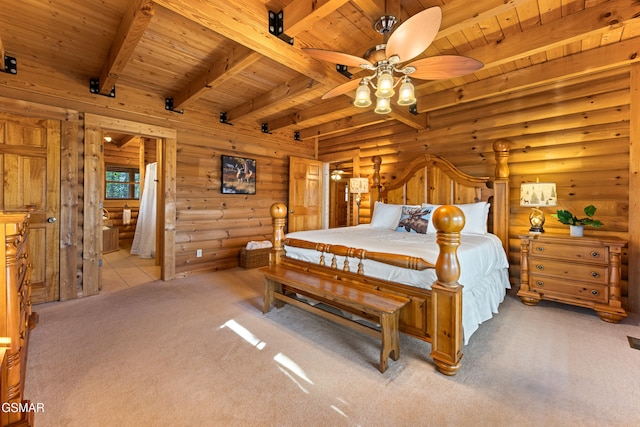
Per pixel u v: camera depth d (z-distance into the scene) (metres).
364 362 1.89
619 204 2.82
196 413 1.42
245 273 4.20
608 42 2.57
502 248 3.20
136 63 2.97
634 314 2.63
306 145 5.67
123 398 1.52
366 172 5.03
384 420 1.39
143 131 3.55
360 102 2.09
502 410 1.45
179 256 3.96
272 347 2.08
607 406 1.48
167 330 2.34
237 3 1.93
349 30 2.41
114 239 6.10
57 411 1.42
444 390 1.61
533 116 3.30
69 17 2.27
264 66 3.08
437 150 4.10
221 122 4.37
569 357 1.94
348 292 2.06
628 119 2.77
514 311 2.75
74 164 3.08
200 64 2.99
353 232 3.38
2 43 2.58
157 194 4.71
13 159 2.75
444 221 1.71
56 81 2.99
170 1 1.72
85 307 2.83
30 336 2.21
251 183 4.75
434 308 1.80
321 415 1.42
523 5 2.12
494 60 2.56
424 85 3.31
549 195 2.84
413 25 1.50
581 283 2.64
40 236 2.90
